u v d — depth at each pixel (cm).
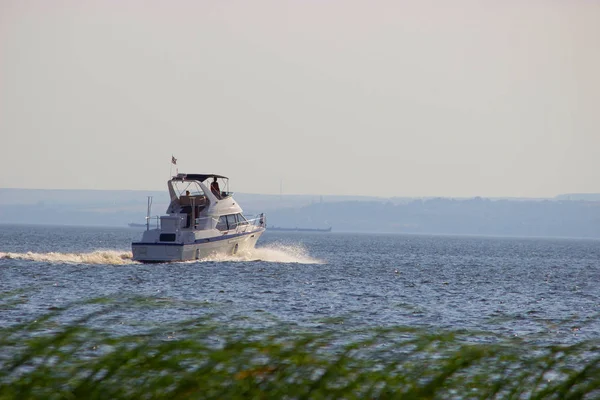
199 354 6128
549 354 6888
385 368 6128
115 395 5331
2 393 5334
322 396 5512
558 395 5891
